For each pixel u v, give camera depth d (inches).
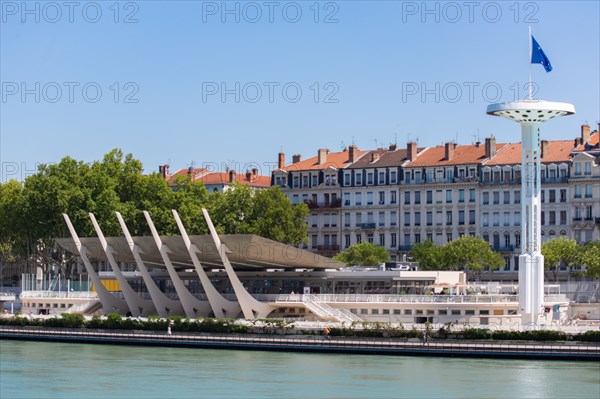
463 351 5290.4
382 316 6141.7
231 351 5600.4
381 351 5408.5
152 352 5570.9
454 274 6702.8
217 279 6870.1
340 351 5477.4
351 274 6584.6
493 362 5113.2
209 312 6387.8
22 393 4328.3
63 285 7273.6
